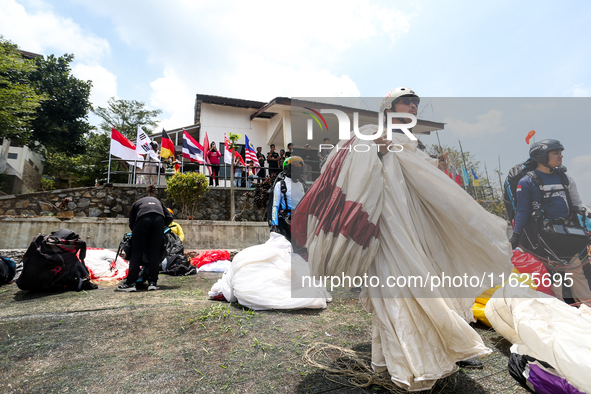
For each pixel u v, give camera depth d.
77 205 9.70
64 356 1.97
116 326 2.51
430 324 1.57
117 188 10.07
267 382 1.70
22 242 6.75
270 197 3.64
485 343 2.30
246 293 3.03
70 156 26.41
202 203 10.59
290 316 2.84
